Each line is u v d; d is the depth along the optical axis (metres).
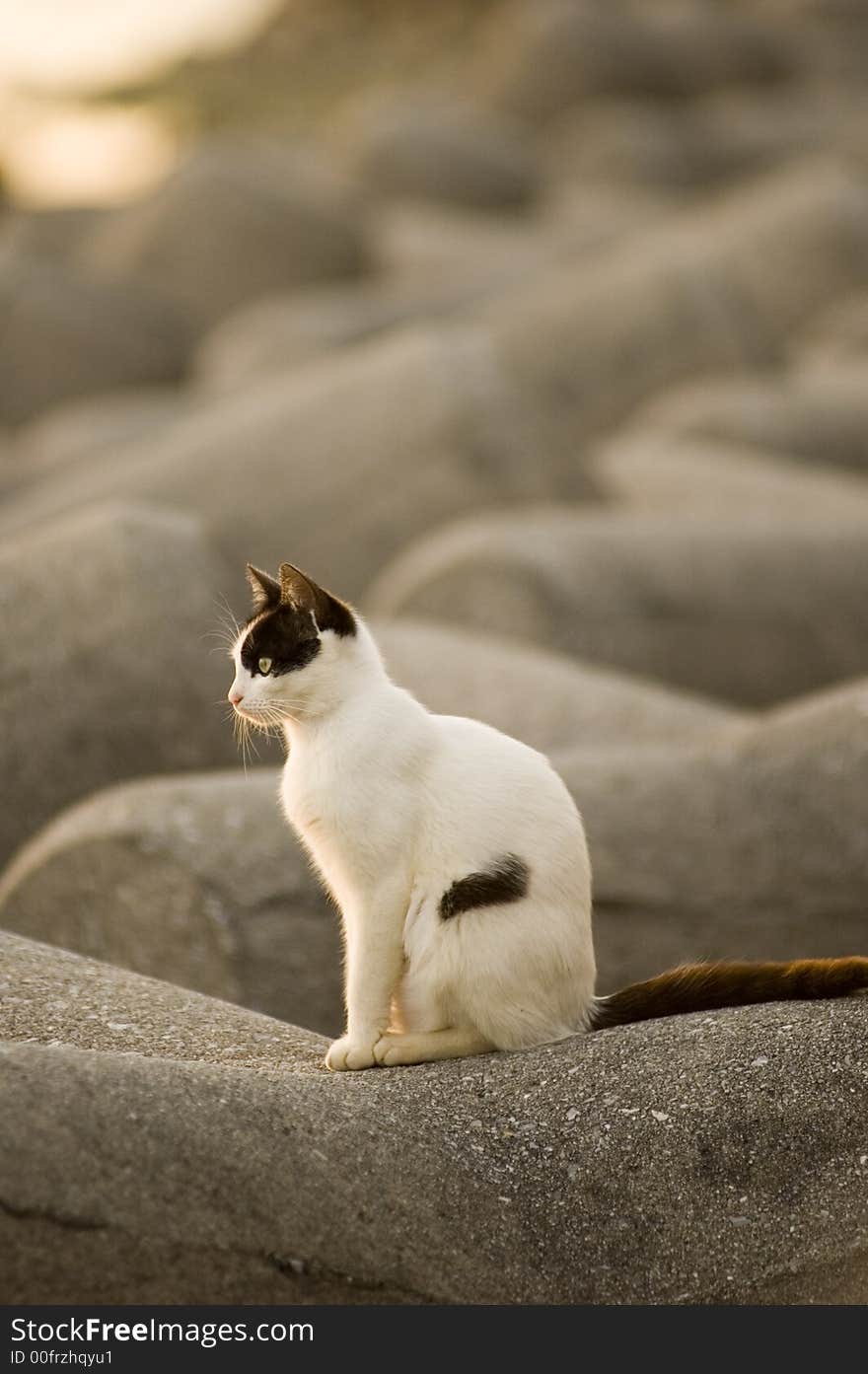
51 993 5.64
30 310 26.33
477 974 5.19
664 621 12.81
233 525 15.35
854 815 8.15
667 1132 4.96
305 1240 4.39
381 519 15.11
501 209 38.38
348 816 5.20
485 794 5.22
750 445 19.08
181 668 9.73
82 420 22.56
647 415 21.41
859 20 55.12
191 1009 5.81
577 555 12.96
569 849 5.30
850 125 43.72
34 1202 4.16
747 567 13.33
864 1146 4.93
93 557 10.04
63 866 8.05
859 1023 5.27
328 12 61.56
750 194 30.72
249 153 31.02
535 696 10.05
